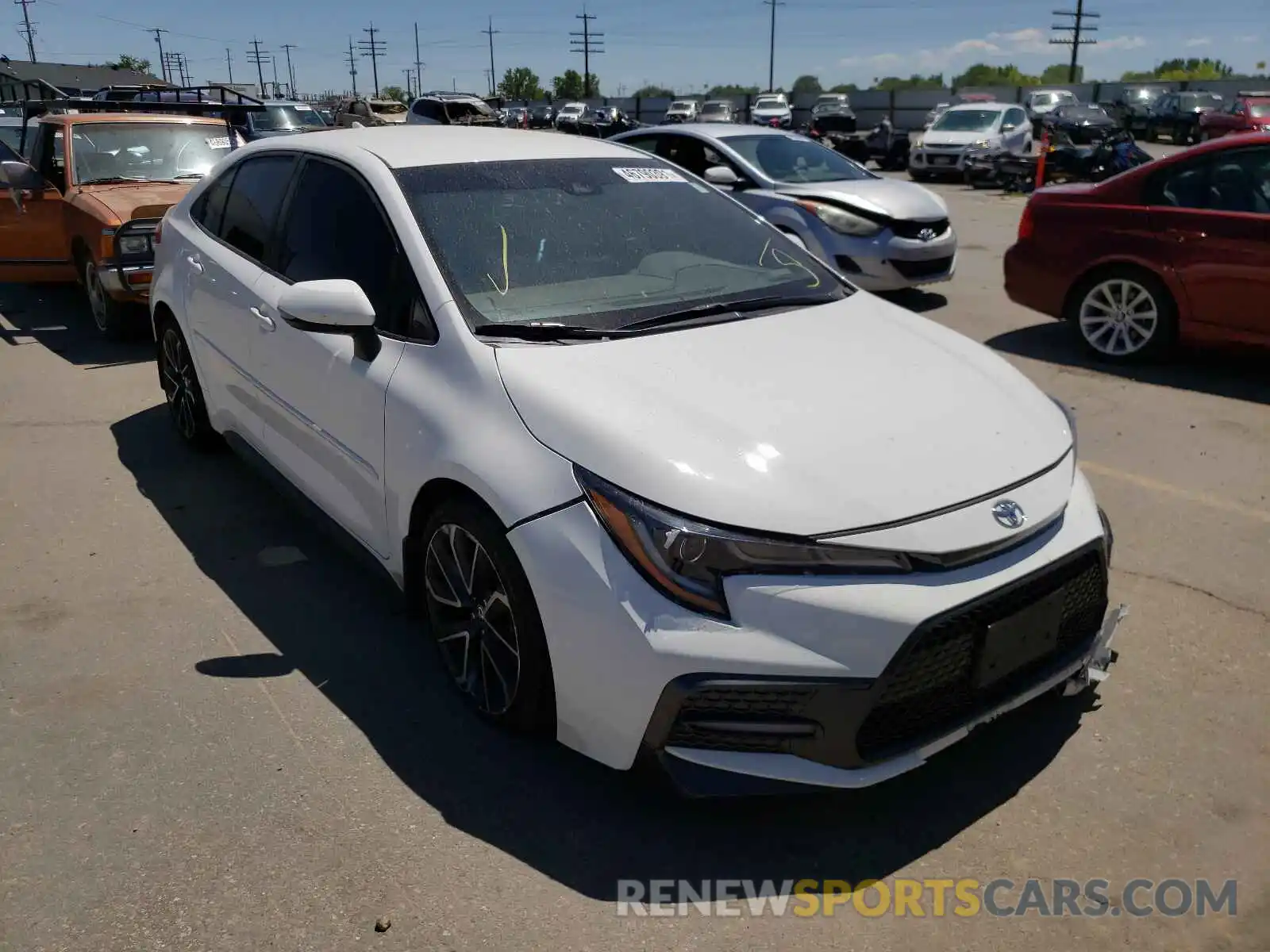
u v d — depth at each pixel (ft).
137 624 11.78
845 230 27.12
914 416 9.10
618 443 8.36
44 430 18.33
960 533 8.08
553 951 7.42
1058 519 8.87
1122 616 9.86
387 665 10.98
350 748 9.61
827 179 29.35
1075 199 22.20
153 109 32.40
